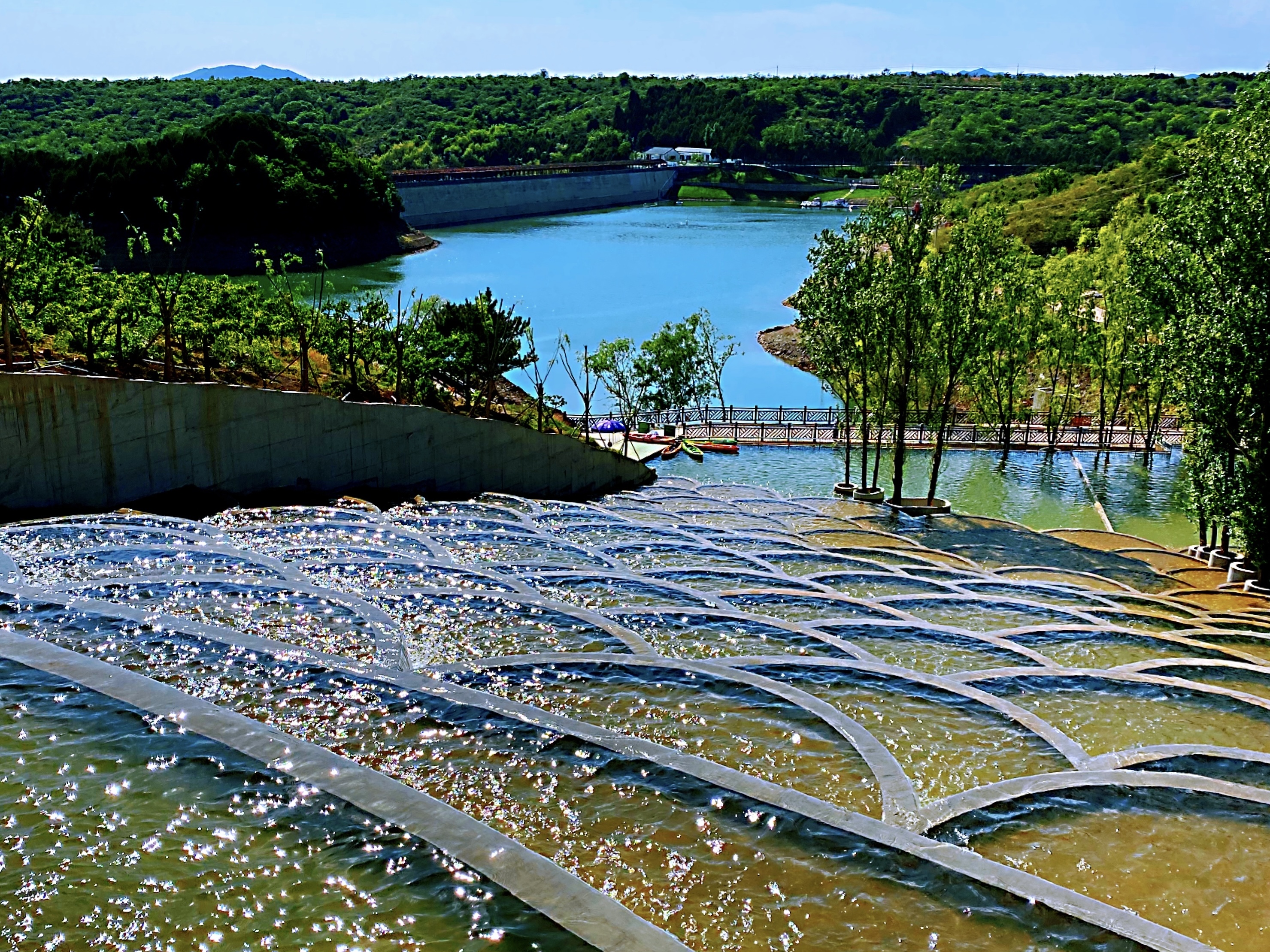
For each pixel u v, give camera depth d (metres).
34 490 28.97
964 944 11.09
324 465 35.19
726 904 11.75
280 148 147.12
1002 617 25.45
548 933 10.80
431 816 12.76
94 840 12.27
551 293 122.38
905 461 58.03
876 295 45.88
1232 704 19.11
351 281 129.25
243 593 21.97
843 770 15.70
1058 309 65.94
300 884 11.56
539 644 20.39
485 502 37.66
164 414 30.97
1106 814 14.45
